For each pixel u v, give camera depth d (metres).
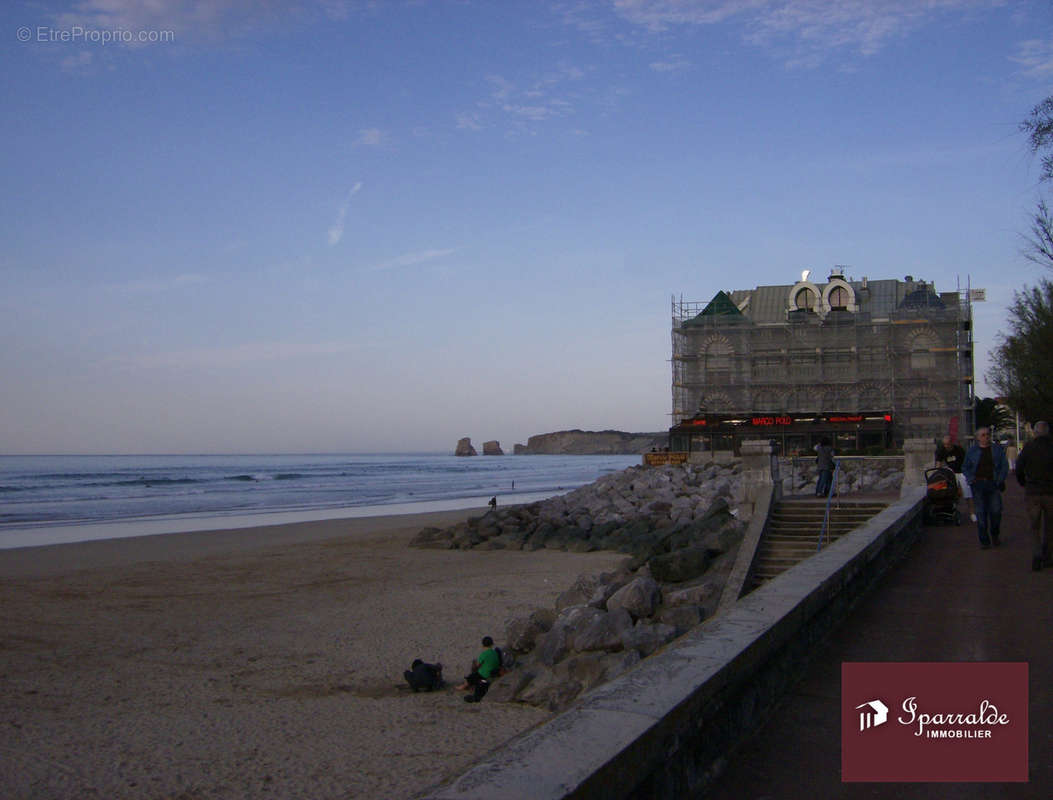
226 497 78.44
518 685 13.66
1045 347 34.97
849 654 7.52
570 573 28.67
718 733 4.82
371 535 41.19
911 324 74.38
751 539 19.70
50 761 10.98
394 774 10.38
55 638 18.53
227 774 10.48
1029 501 12.55
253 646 17.72
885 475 38.78
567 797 3.02
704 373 78.81
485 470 173.88
